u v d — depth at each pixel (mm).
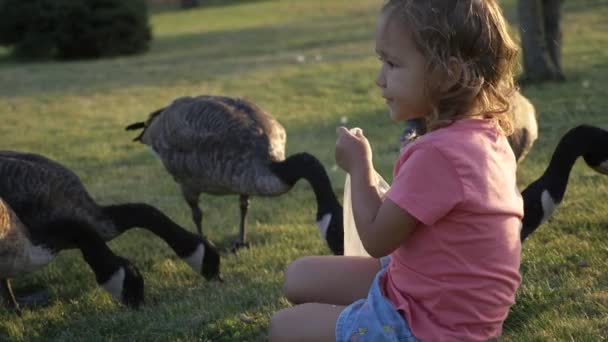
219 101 6777
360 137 3061
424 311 2910
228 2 43344
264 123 6555
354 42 21781
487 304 2869
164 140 6809
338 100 14016
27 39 26109
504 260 2867
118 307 5320
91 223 5656
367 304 3023
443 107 2826
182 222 7418
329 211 5500
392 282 3020
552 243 5430
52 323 5145
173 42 27281
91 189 8828
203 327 4609
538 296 4352
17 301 5668
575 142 4488
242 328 4512
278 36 25125
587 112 10758
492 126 2883
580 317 3965
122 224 5625
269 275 5535
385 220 2791
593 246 5266
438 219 2770
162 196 8438
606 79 13250
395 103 2895
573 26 20016
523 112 5832
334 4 33406
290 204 7695
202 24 32250
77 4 25578
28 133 12828
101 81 18703
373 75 16203
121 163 10375
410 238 2896
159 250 6559
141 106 15031
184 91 16281
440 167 2725
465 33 2695
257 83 16406
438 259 2840
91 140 12031
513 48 2830
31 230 5004
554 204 4434
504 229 2840
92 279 6000
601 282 4539
